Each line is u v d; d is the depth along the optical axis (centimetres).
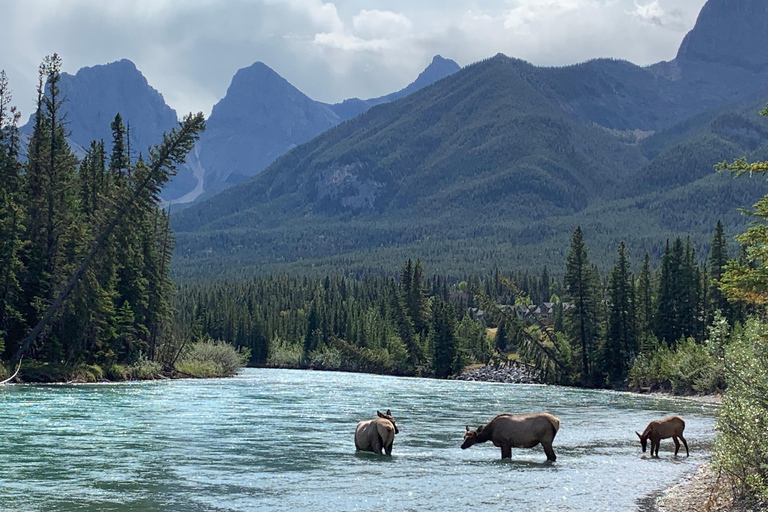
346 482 2281
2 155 7338
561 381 10644
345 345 15038
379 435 2869
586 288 10894
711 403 6259
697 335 10394
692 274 10650
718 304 10425
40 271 6962
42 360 6788
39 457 2667
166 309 8781
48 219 7250
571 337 10850
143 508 1917
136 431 3403
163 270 9162
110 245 7412
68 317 7088
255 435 3353
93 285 7131
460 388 8088
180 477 2339
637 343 10425
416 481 2308
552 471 2527
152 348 8612
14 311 6575
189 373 8794
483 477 2389
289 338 18462
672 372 8006
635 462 2761
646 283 11962
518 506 1970
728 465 2070
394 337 14550
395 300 15912
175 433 3366
